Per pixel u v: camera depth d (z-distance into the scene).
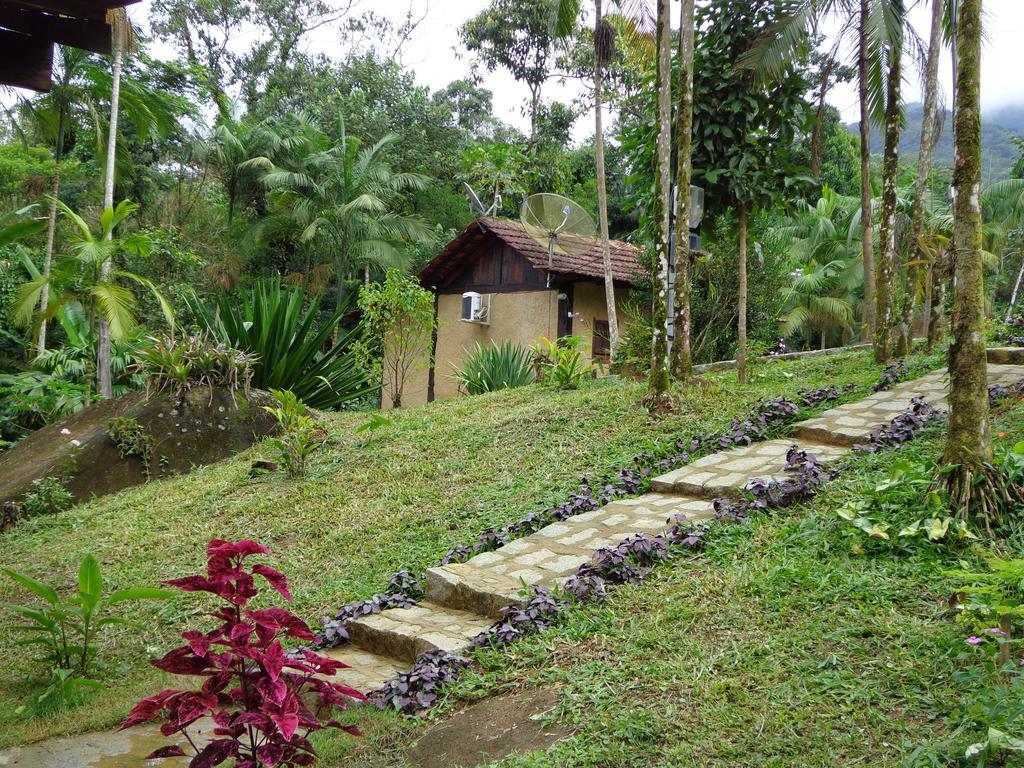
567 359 9.72
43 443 9.15
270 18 28.94
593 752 2.84
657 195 7.31
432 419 9.15
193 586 2.34
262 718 2.21
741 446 6.27
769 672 3.13
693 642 3.50
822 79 10.06
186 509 7.44
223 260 22.98
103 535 7.10
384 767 3.14
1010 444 4.75
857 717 2.74
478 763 3.00
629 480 5.91
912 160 30.11
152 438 9.08
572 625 3.89
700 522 4.82
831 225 26.16
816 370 8.83
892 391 7.04
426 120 27.02
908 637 3.17
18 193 22.02
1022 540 3.76
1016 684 2.51
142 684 4.32
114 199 22.83
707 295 12.20
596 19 11.61
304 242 23.11
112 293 10.81
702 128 8.87
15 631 5.31
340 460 8.05
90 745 3.67
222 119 24.03
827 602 3.61
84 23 2.85
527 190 24.62
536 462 6.90
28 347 15.02
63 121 15.98
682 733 2.84
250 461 8.84
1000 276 25.73
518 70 25.55
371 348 13.09
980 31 3.90
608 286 11.67
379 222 22.61
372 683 3.83
